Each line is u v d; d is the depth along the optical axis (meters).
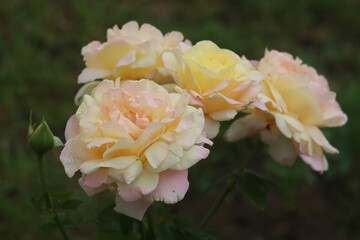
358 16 1.66
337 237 1.13
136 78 0.54
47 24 1.44
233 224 1.13
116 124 0.43
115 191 0.45
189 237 0.56
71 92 1.29
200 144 0.47
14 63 1.30
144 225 0.57
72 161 0.45
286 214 1.16
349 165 1.17
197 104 0.49
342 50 1.55
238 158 1.22
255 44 1.46
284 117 0.54
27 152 1.16
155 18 1.53
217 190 1.18
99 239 0.60
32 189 1.07
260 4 1.63
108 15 1.49
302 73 0.59
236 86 0.50
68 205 0.55
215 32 1.41
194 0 1.63
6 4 1.45
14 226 1.02
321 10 1.68
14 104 1.25
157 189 0.45
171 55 0.50
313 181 1.23
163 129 0.44
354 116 1.25
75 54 1.39
